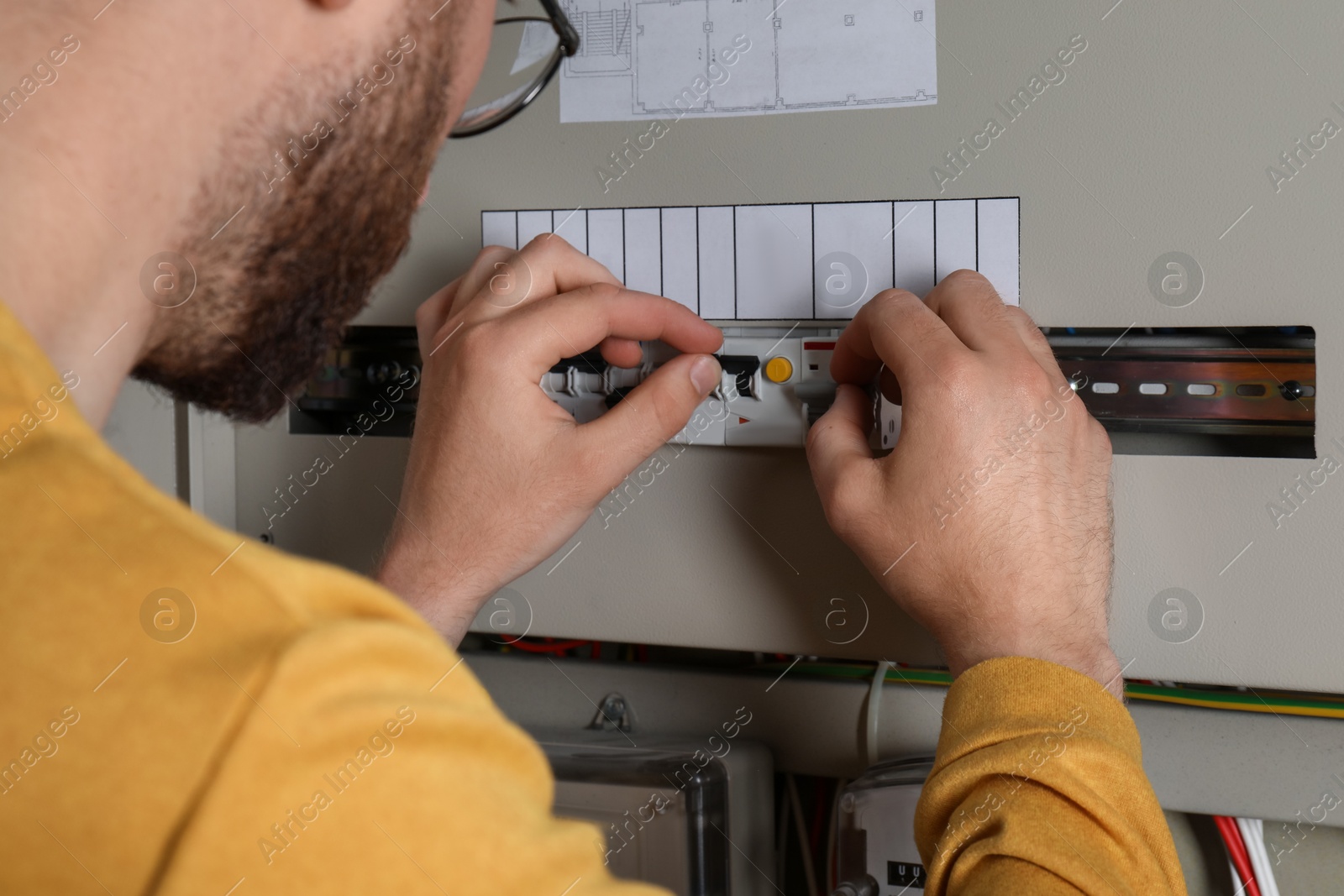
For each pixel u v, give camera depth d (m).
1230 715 0.77
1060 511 0.61
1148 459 0.73
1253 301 0.70
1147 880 0.51
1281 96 0.68
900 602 0.66
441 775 0.32
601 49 0.79
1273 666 0.71
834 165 0.75
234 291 0.45
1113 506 0.73
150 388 0.87
